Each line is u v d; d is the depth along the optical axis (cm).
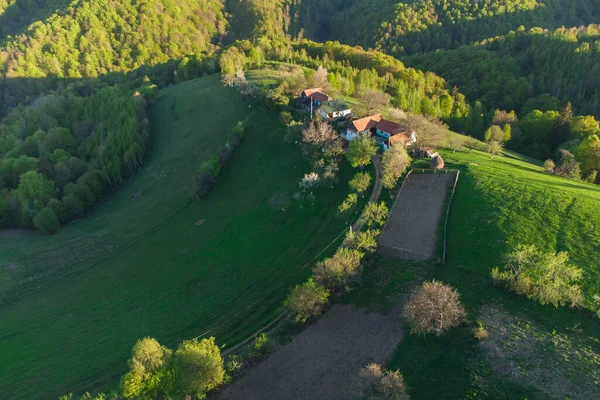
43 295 10156
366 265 7888
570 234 7600
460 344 6050
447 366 5788
